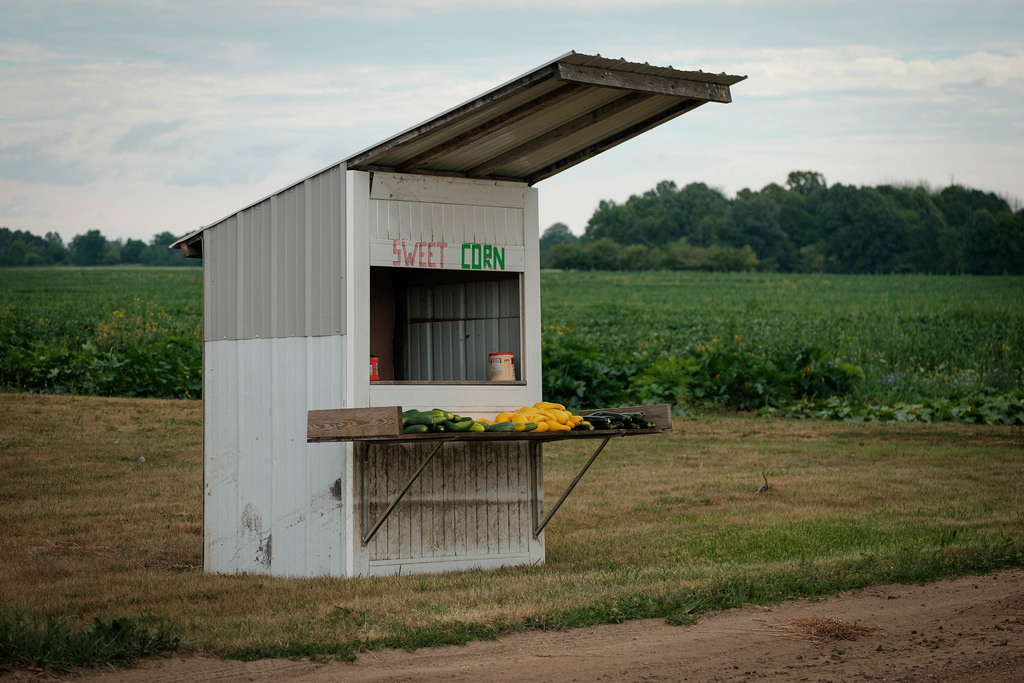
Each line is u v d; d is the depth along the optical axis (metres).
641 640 6.69
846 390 22.98
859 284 71.44
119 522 11.48
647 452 17.36
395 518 8.52
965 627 7.03
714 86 7.76
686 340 34.03
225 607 7.37
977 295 60.34
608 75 7.29
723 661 6.25
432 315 10.33
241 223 9.42
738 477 15.02
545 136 8.55
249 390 9.20
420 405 8.64
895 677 5.96
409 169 8.72
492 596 7.55
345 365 8.32
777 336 36.62
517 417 8.37
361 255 8.40
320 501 8.51
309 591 7.73
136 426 17.47
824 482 14.49
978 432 19.31
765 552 9.88
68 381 21.11
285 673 5.88
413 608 7.17
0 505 12.13
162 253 91.62
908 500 13.09
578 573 8.68
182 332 31.70
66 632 6.13
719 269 97.31
